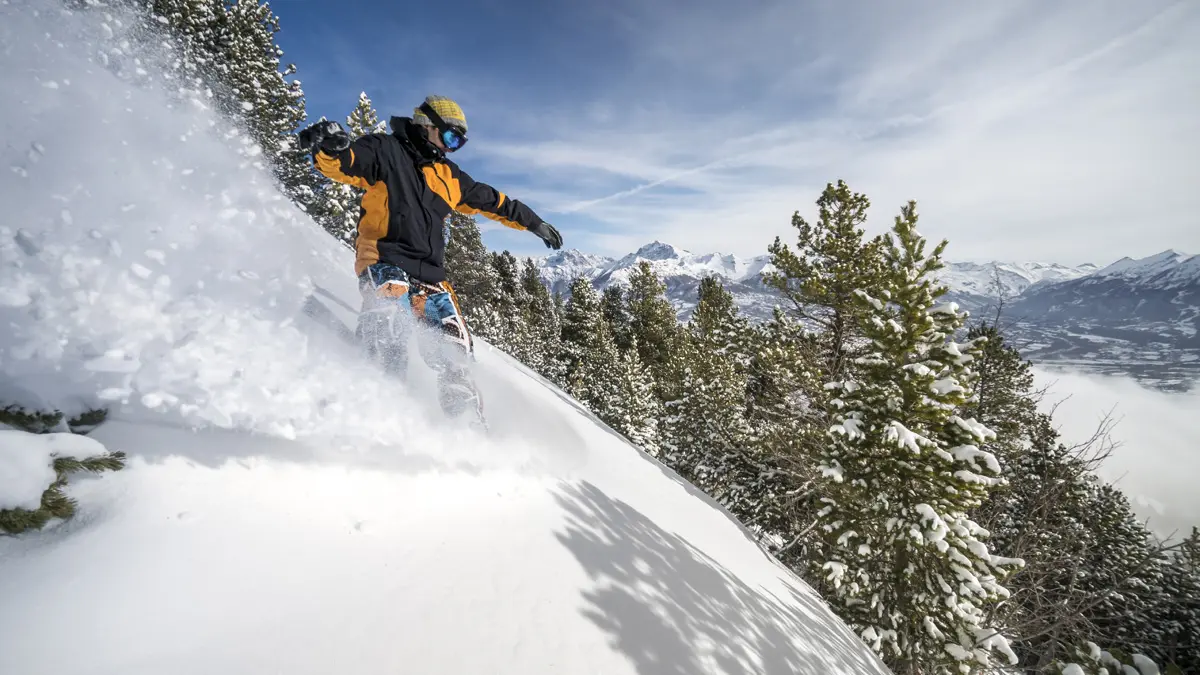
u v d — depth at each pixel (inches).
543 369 1695.4
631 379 1160.8
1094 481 681.6
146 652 45.6
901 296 339.0
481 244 1531.7
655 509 204.7
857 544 352.5
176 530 58.4
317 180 637.3
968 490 302.2
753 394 735.1
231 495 66.4
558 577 89.7
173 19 587.2
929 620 308.3
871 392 336.2
